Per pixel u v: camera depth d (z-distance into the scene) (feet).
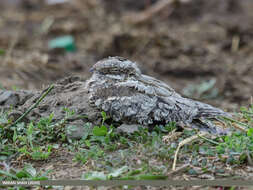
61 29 78.89
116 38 72.54
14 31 79.15
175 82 59.93
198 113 32.14
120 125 32.30
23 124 30.78
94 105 32.73
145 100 31.14
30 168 27.09
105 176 25.31
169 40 74.23
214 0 91.30
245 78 60.23
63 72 59.52
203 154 28.78
